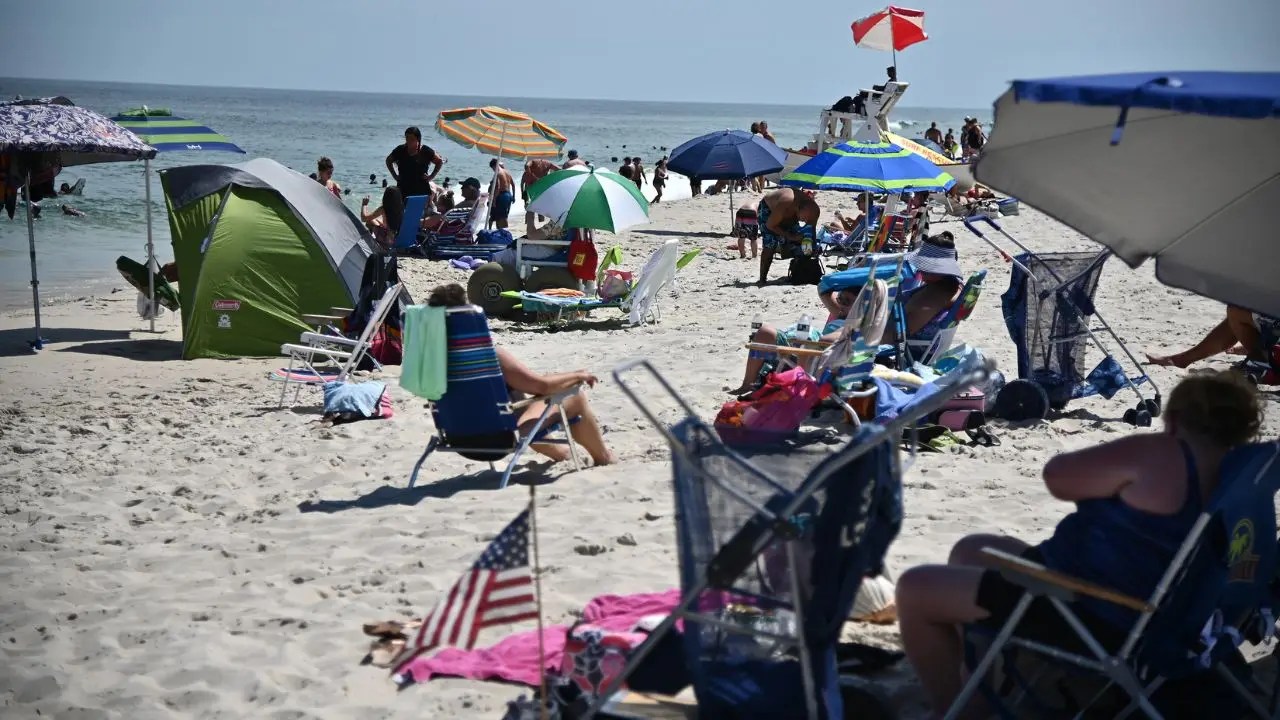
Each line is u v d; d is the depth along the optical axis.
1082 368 17.25
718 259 40.41
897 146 31.72
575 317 28.20
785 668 7.45
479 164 118.31
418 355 13.38
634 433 16.56
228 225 24.31
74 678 9.39
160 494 14.48
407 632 9.94
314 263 24.69
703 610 7.37
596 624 9.25
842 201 61.75
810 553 7.09
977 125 60.31
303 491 14.53
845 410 15.88
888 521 7.17
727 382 19.48
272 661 9.56
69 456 16.41
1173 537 7.05
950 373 16.06
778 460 7.66
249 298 24.31
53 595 11.28
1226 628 7.68
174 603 10.95
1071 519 7.43
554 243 28.84
